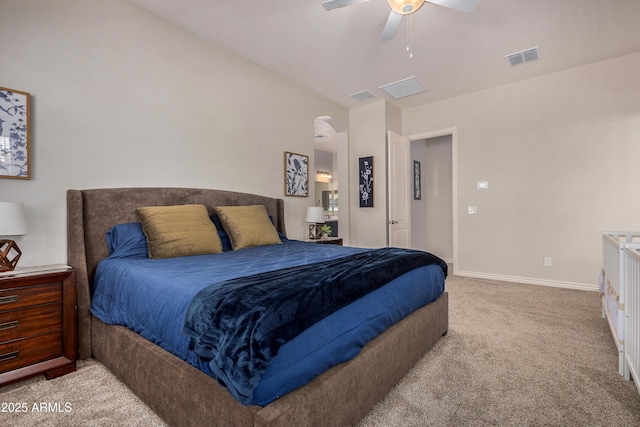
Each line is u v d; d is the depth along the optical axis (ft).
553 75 12.45
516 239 13.38
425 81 13.20
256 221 9.84
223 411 3.51
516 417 4.62
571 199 12.17
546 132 12.64
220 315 3.61
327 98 15.16
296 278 4.47
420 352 6.31
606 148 11.48
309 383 3.76
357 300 4.73
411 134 16.38
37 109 6.94
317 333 3.93
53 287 5.95
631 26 9.25
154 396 4.66
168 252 7.44
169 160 9.28
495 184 13.84
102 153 7.94
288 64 11.75
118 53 8.23
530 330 7.96
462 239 14.79
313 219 12.78
